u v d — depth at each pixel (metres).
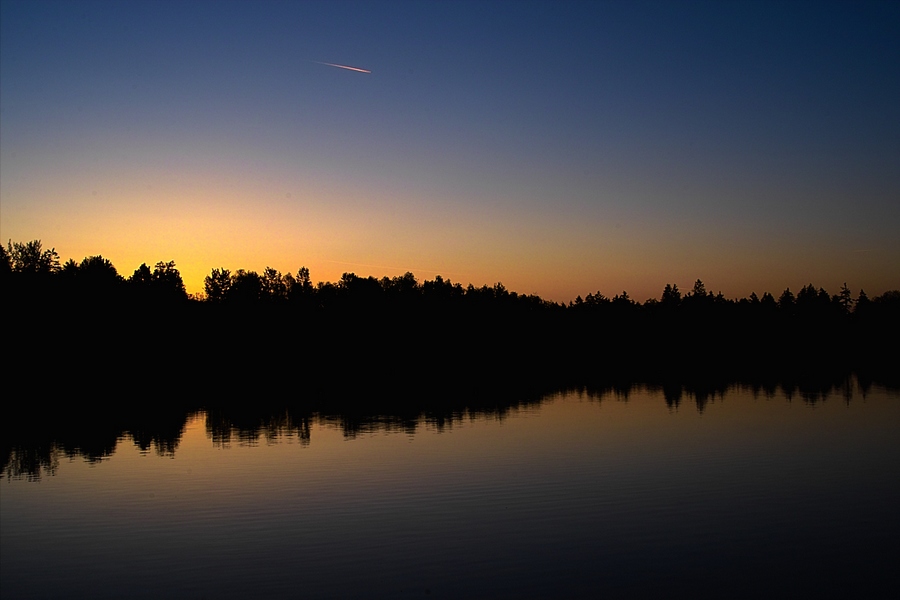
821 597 13.93
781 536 17.62
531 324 153.50
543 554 16.31
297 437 35.50
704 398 56.88
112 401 55.69
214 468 26.66
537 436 35.31
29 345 76.25
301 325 118.25
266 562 15.77
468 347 136.62
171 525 18.62
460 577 14.87
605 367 107.06
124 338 86.06
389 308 131.50
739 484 23.42
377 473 25.47
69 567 15.53
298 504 20.80
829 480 24.03
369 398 58.31
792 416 43.72
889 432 36.06
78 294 84.19
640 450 30.58
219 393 62.81
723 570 15.33
